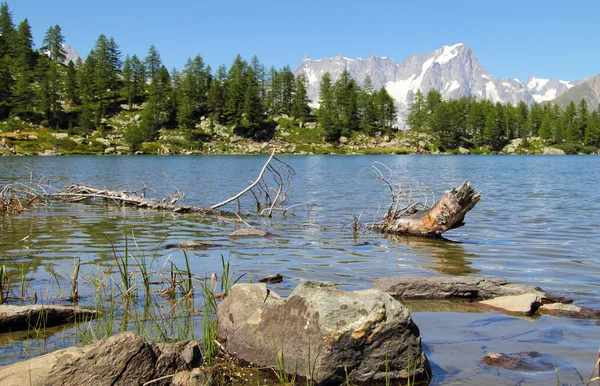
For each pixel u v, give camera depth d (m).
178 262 11.36
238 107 165.88
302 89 183.12
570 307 7.95
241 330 6.38
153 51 195.50
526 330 7.16
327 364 5.51
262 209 21.66
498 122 187.38
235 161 89.38
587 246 13.63
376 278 10.05
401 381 5.57
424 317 7.79
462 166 77.19
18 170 49.56
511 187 35.31
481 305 8.43
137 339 5.37
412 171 61.03
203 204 24.48
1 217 18.61
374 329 5.63
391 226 16.17
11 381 4.84
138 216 19.58
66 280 9.62
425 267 11.12
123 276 8.48
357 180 42.16
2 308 7.02
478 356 6.26
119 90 180.12
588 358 6.13
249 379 5.68
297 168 64.94
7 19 194.75
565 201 25.59
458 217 14.96
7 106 149.88
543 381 5.52
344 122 178.50
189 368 5.64
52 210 21.06
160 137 152.25
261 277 9.92
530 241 14.52
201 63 196.62
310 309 5.85
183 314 7.68
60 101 168.00
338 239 14.84
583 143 193.62
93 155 119.75
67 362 5.06
